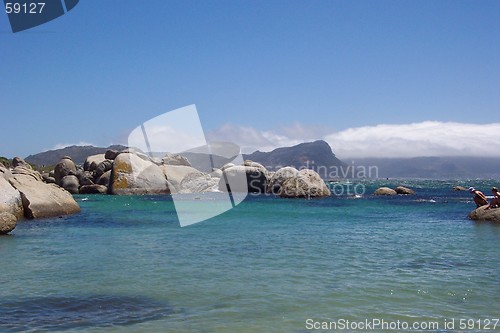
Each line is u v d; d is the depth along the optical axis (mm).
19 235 16984
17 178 23875
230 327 6918
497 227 19500
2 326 6957
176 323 7102
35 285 9398
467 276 10148
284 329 6852
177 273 10508
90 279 9922
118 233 17562
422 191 60562
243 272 10586
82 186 47938
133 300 8336
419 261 11945
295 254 12977
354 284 9438
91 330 6793
